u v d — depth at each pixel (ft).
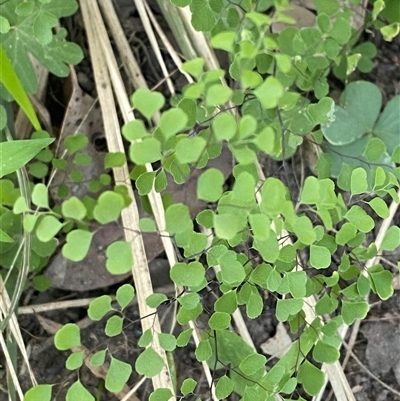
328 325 1.10
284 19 0.87
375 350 1.48
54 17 1.15
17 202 0.79
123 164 1.37
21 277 1.33
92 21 1.53
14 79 1.25
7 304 1.36
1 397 1.42
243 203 0.88
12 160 1.13
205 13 1.09
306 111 1.16
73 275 1.46
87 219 1.40
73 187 1.51
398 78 1.63
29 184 1.39
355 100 1.48
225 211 0.88
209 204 1.48
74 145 1.39
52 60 1.41
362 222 0.99
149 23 1.53
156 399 1.03
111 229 1.43
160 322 1.47
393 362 1.47
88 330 1.48
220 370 1.45
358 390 1.47
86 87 1.60
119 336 1.48
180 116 0.75
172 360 1.39
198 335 1.38
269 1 1.41
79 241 0.76
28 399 0.94
